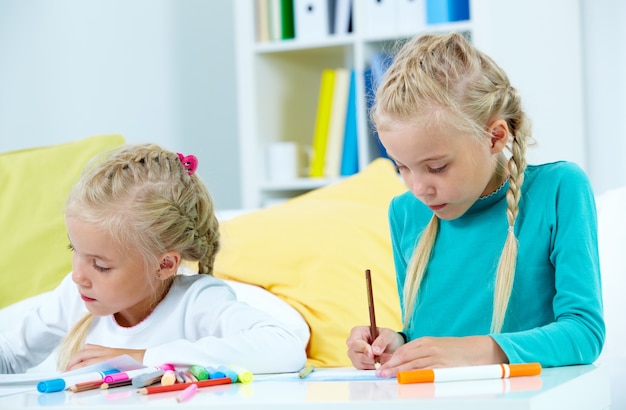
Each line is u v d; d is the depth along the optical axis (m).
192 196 1.51
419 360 1.18
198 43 3.73
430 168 1.30
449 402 0.92
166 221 1.44
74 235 1.40
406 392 1.00
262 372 1.39
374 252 2.14
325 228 2.16
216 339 1.38
